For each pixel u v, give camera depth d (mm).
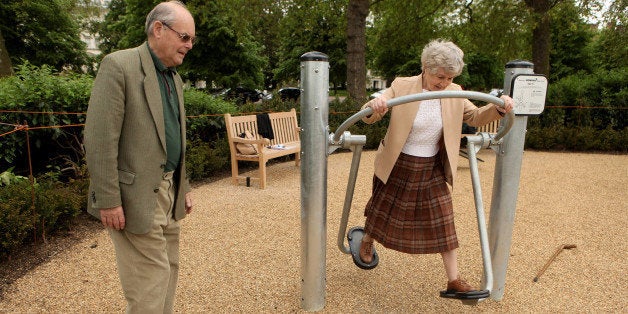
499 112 2141
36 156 5352
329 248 3537
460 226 4133
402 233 2330
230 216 4359
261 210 4566
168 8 1758
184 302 2637
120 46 19203
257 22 12266
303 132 2301
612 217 4457
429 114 2240
